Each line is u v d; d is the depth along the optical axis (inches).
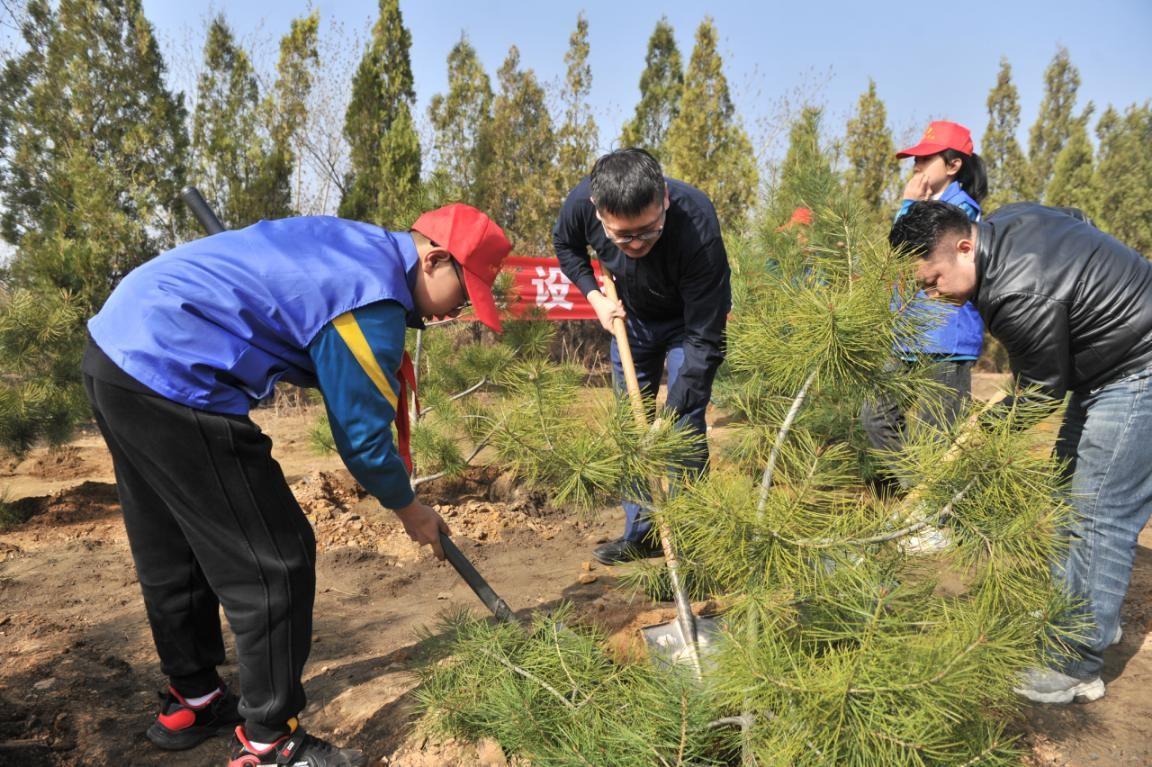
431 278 73.2
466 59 572.1
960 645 57.2
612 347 127.8
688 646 78.6
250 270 65.1
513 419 77.9
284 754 71.9
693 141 509.4
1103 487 83.9
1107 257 79.7
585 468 73.7
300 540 70.4
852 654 59.9
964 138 139.9
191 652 78.2
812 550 66.8
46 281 332.2
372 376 66.6
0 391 168.4
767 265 141.2
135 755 78.7
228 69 508.7
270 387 67.0
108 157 441.4
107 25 434.9
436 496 183.8
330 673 96.0
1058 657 84.5
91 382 66.2
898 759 57.1
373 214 441.4
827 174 156.4
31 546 147.1
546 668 75.9
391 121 465.1
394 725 83.0
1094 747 81.2
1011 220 82.3
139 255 403.9
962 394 122.5
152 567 75.4
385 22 462.6
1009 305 78.0
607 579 126.6
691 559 75.6
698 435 88.5
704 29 514.3
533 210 542.0
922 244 80.0
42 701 85.8
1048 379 79.4
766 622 65.9
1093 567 85.1
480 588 82.3
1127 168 557.0
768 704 61.4
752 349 78.8
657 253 104.2
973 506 65.3
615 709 70.7
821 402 81.6
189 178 455.2
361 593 123.7
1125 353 80.7
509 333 168.9
